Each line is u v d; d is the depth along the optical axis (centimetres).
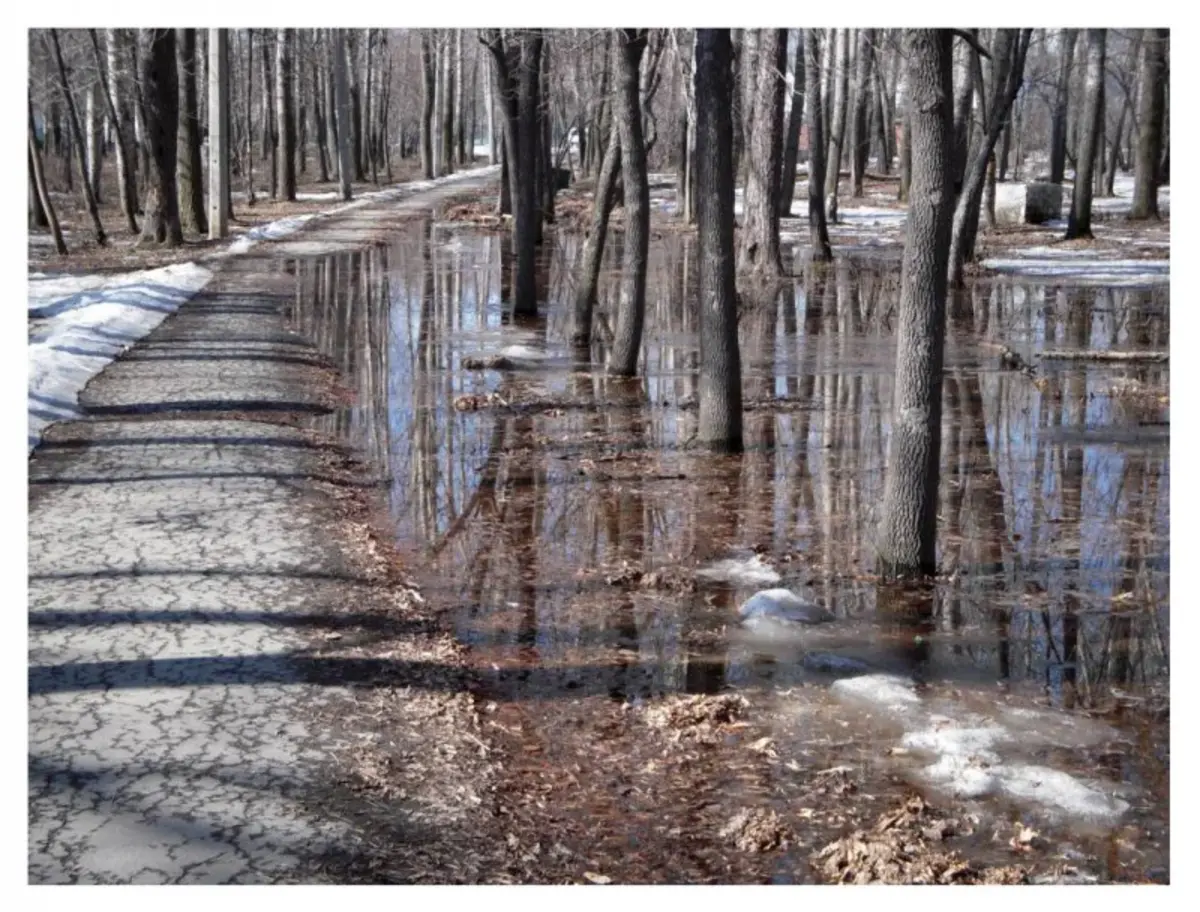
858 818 536
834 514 1005
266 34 5066
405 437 1247
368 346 1797
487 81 7775
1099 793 560
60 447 1138
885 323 2156
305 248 3269
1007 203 4025
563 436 1266
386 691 645
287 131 5159
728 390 1200
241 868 473
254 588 787
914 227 838
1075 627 770
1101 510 1024
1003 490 1084
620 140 1545
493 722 620
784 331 2062
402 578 831
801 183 5769
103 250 3038
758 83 2825
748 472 1137
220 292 2344
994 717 640
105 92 3316
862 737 615
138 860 475
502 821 523
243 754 566
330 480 1070
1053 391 1524
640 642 735
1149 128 3903
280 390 1436
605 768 576
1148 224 3869
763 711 643
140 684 637
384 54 6600
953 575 866
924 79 790
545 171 4194
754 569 869
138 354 1638
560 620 767
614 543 924
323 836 500
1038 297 2423
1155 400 1467
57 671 650
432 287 2538
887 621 777
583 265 1828
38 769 544
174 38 3141
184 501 975
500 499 1036
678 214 4309
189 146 3516
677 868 493
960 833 524
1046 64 5212
